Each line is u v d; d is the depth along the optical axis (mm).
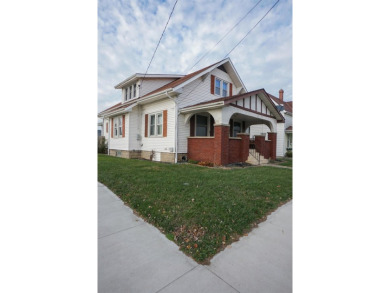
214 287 1420
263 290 1397
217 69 10977
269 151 11680
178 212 2758
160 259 1760
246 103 9273
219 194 3656
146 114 10688
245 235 2271
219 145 7766
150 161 9406
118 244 2018
